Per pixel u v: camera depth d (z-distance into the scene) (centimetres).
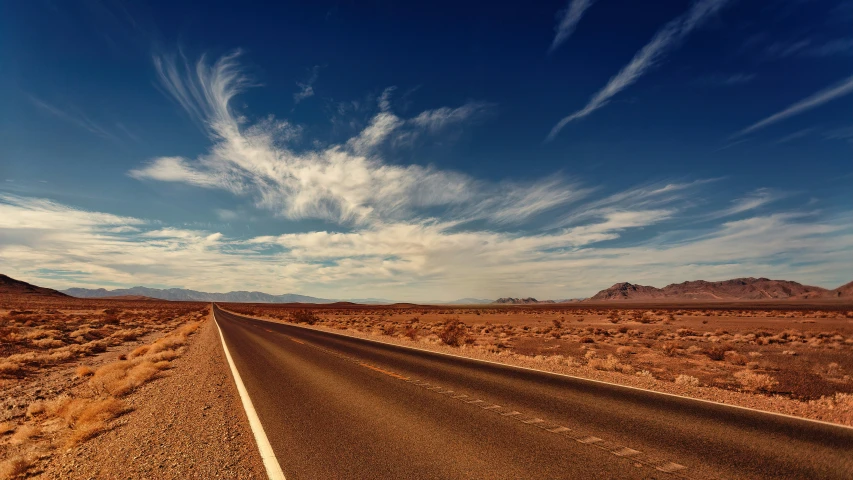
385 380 1023
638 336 3100
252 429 625
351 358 1479
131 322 4762
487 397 821
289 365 1316
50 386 1379
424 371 1164
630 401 780
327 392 888
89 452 603
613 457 490
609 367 1390
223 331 3117
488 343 2378
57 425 859
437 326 4256
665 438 557
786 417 663
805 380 1299
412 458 497
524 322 5231
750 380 1184
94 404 845
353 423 649
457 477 440
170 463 513
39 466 597
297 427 632
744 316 5794
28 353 1972
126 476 483
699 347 2225
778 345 2375
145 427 684
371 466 474
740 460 479
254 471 473
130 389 1064
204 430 642
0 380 1488
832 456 491
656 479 427
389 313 9781
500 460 485
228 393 918
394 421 656
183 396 913
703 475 438
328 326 4119
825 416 689
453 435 580
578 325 4466
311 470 466
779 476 435
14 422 969
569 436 570
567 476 437
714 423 627
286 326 3988
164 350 1952
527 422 640
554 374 1105
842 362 1689
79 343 2670
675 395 835
